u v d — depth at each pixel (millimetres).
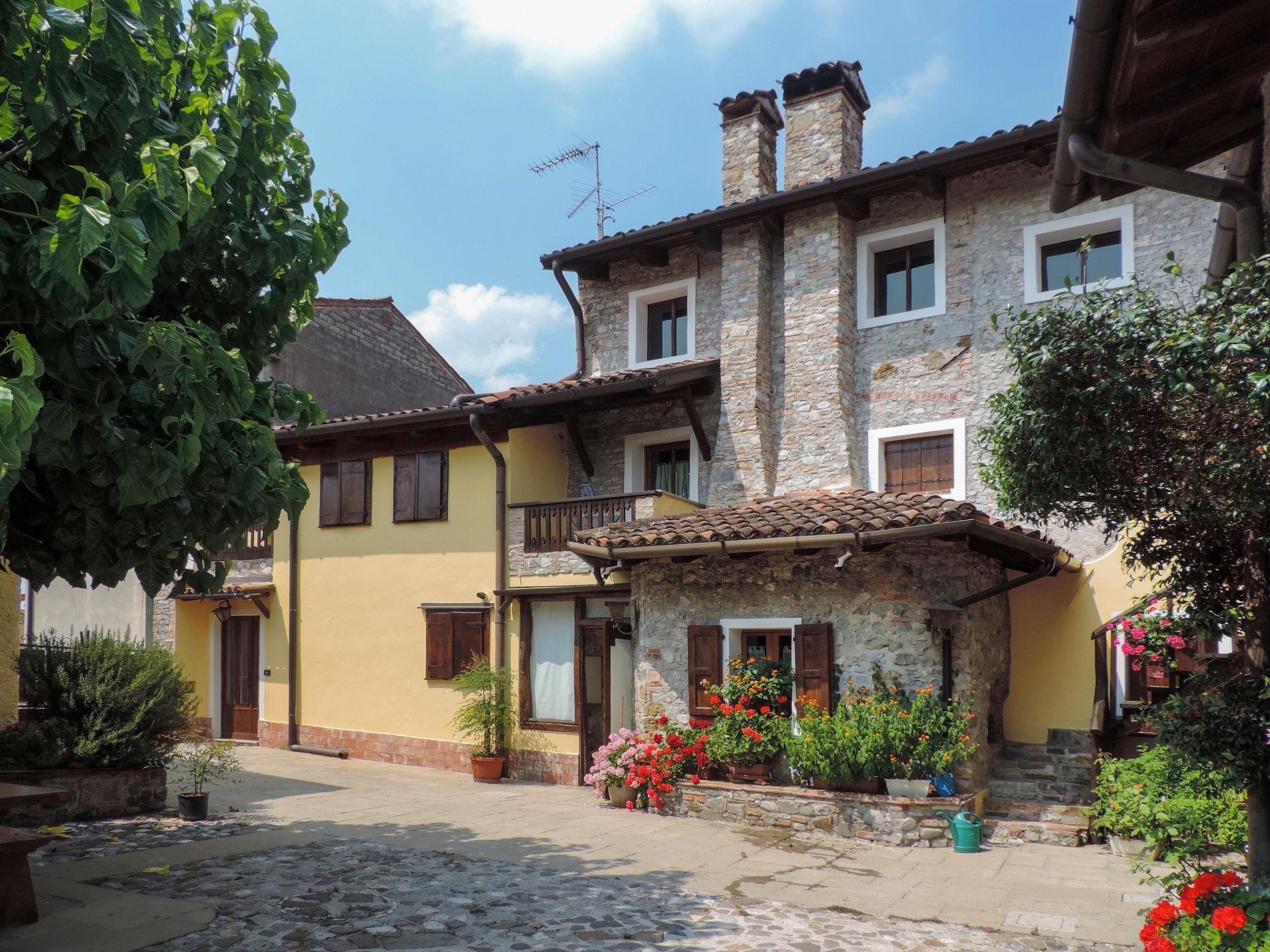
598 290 16188
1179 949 4879
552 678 13906
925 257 13750
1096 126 5152
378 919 6727
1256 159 5914
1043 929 6758
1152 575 5512
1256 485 4277
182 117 5598
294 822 10141
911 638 10281
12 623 10570
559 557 13828
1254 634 4945
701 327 15094
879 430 13469
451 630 14734
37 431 4590
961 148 12398
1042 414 4664
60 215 4223
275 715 16656
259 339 6559
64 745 9773
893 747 9867
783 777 10812
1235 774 4820
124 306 4379
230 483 5688
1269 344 3963
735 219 14195
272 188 6547
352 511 16141
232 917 6695
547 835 9734
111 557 5824
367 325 22016
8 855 6355
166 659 11172
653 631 12008
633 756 11383
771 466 13977
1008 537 9750
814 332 13727
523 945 6230
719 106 15742
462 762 14398
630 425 15289
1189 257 11656
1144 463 4727
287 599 16750
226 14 6070
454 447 15125
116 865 8125
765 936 6504
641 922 6777
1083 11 4184
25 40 4312
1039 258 12742
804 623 10898
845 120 14828
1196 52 4633
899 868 8547
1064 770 10695
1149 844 8039
